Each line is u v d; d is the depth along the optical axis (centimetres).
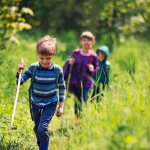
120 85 1113
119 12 2802
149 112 848
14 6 2003
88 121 955
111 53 2562
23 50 2061
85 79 1446
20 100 1421
